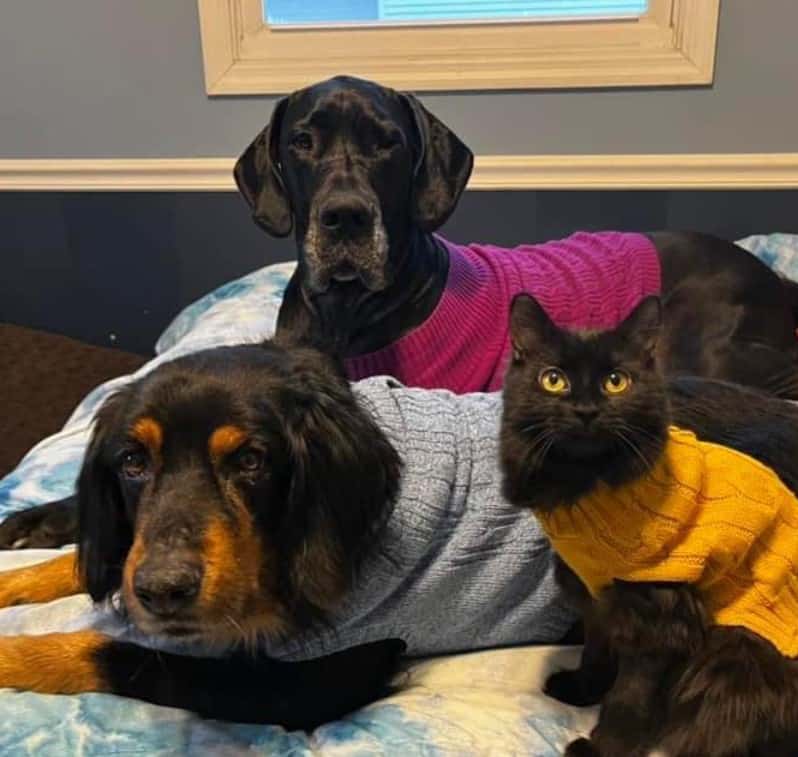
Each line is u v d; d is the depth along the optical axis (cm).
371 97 215
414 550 143
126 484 135
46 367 335
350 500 136
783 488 140
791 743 135
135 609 125
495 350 222
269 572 135
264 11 317
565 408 124
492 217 319
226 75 315
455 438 151
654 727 135
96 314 353
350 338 223
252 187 233
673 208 312
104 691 143
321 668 145
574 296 227
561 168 311
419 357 219
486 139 314
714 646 133
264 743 135
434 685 153
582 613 148
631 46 301
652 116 306
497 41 306
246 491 131
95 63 321
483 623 155
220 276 341
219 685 142
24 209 340
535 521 149
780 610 136
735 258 242
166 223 336
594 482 127
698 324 237
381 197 214
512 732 138
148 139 328
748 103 302
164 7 313
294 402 136
